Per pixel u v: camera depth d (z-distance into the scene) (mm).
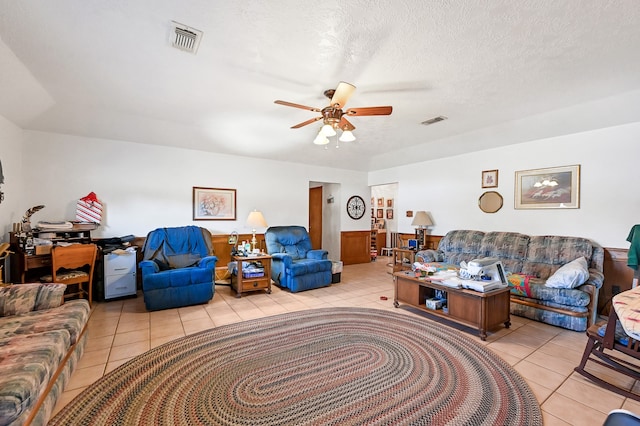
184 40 2045
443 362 2320
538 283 3254
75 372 2119
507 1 1641
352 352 2477
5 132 3240
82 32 1956
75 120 3615
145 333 2820
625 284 3414
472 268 3014
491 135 4305
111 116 3635
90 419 1651
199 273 3652
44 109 3281
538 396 1902
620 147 3455
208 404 1801
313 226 7570
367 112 2592
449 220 5281
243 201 5344
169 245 4098
